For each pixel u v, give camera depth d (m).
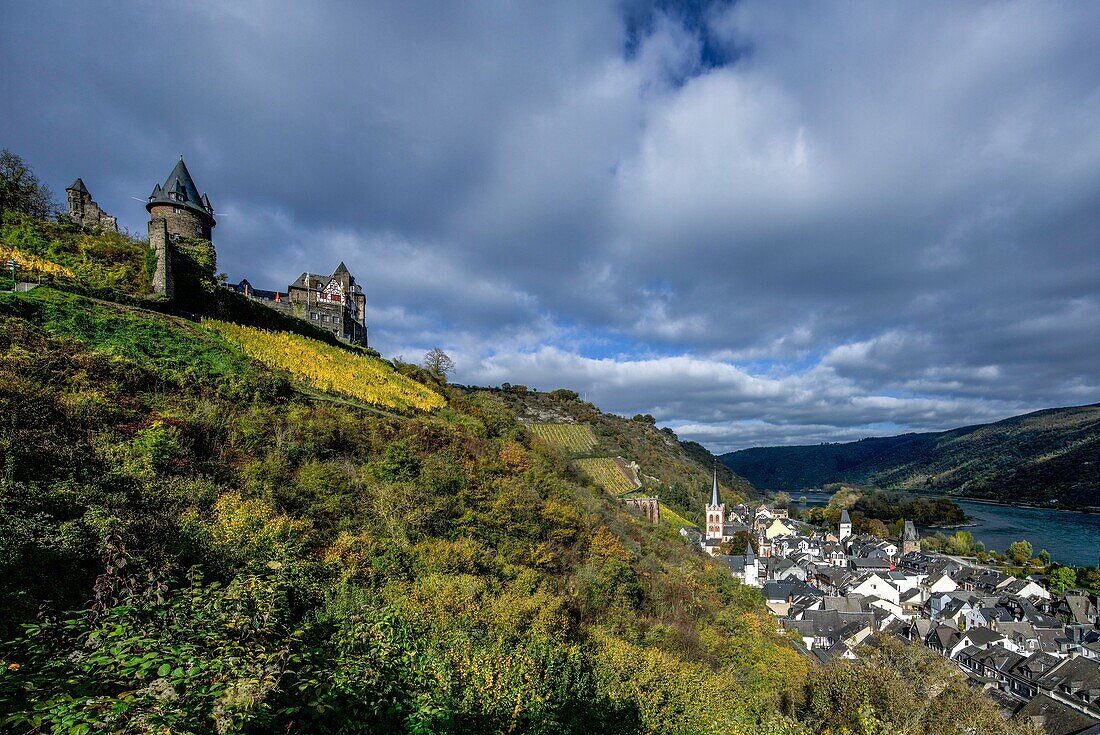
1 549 12.02
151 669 7.25
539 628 20.58
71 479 17.06
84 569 13.07
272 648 8.89
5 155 47.50
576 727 15.76
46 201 50.16
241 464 24.20
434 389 63.78
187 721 5.95
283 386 35.28
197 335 38.28
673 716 20.36
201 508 19.20
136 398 25.47
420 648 15.02
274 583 12.59
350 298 90.56
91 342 29.95
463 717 12.08
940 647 65.50
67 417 20.31
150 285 41.69
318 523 22.55
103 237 44.62
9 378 20.17
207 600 10.47
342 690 9.13
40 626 7.71
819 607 79.31
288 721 7.63
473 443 42.16
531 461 47.03
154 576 11.41
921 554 122.19
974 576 100.06
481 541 28.09
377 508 25.45
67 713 5.55
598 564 33.66
